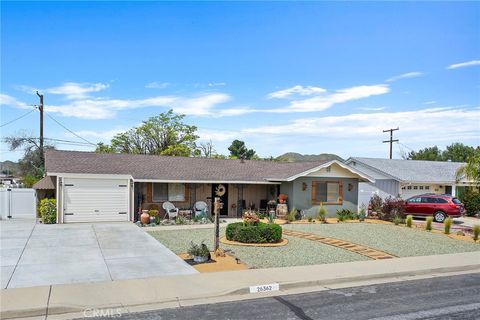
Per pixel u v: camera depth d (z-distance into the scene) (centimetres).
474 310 834
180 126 5009
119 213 2127
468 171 2228
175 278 1019
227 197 2516
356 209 2634
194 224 2119
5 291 888
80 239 1555
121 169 2236
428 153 6294
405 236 1888
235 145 5866
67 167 2127
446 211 2553
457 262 1305
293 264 1227
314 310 822
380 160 3491
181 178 2241
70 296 866
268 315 786
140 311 804
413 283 1074
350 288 1009
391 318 779
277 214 2433
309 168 2458
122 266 1138
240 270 1118
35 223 2020
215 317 770
